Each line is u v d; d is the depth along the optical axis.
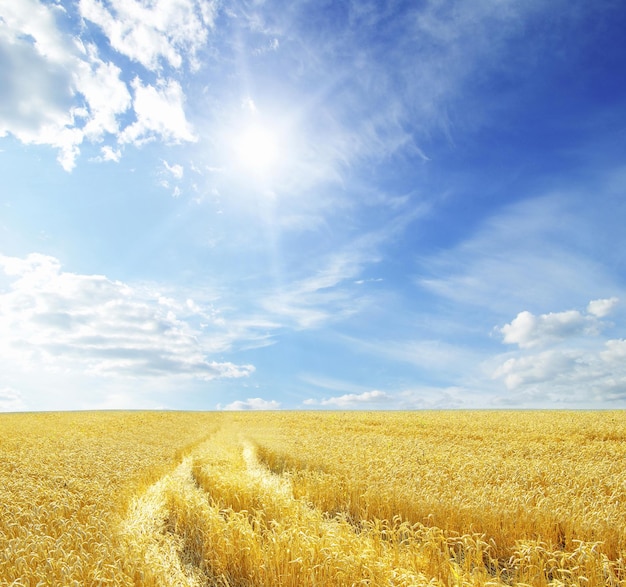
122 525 10.42
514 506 10.44
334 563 7.34
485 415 50.84
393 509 11.52
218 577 8.31
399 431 33.75
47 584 6.79
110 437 34.81
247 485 13.70
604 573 7.28
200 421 59.69
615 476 13.78
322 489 13.41
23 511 10.66
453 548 9.56
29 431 39.19
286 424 45.59
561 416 44.69
